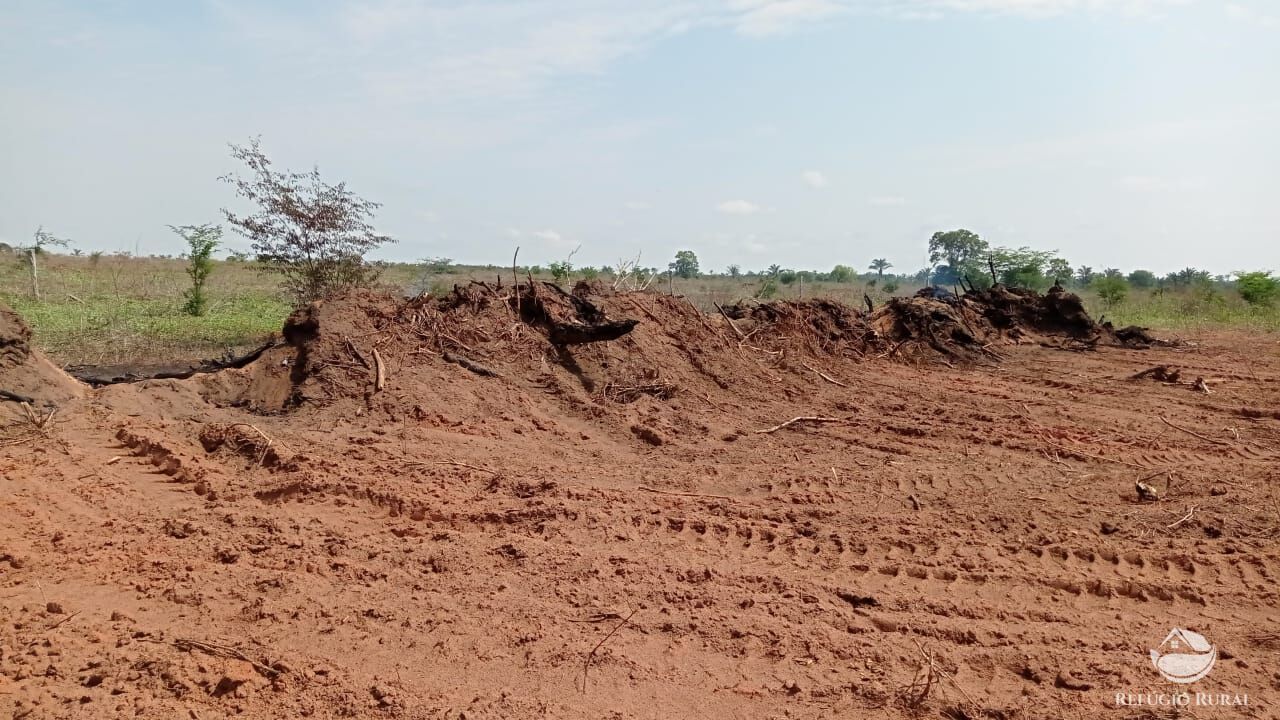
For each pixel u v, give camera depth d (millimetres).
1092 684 3803
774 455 7691
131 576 4773
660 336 11023
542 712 3523
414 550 5156
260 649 3977
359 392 8312
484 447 7395
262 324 15453
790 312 13656
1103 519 5918
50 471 6211
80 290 20891
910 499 6387
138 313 16359
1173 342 17328
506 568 4957
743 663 3982
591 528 5578
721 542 5484
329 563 4953
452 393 8469
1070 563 5211
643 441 8070
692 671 3902
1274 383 12016
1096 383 12055
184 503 5914
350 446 7070
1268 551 5352
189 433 7219
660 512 5934
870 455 7770
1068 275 34969
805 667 3953
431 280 20344
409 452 7031
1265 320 22516
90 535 5289
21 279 22516
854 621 4410
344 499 5969
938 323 15398
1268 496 6434
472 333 9695
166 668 3760
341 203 13734
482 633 4195
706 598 4602
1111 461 7605
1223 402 10555
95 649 3957
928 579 4969
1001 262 30953
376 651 4020
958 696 3725
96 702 3527
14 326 7777
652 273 15703
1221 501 6289
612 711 3561
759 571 5020
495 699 3613
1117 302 29109
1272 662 4031
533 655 3988
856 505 6242
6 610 4312
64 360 11227
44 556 4961
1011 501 6324
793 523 5836
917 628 4324
